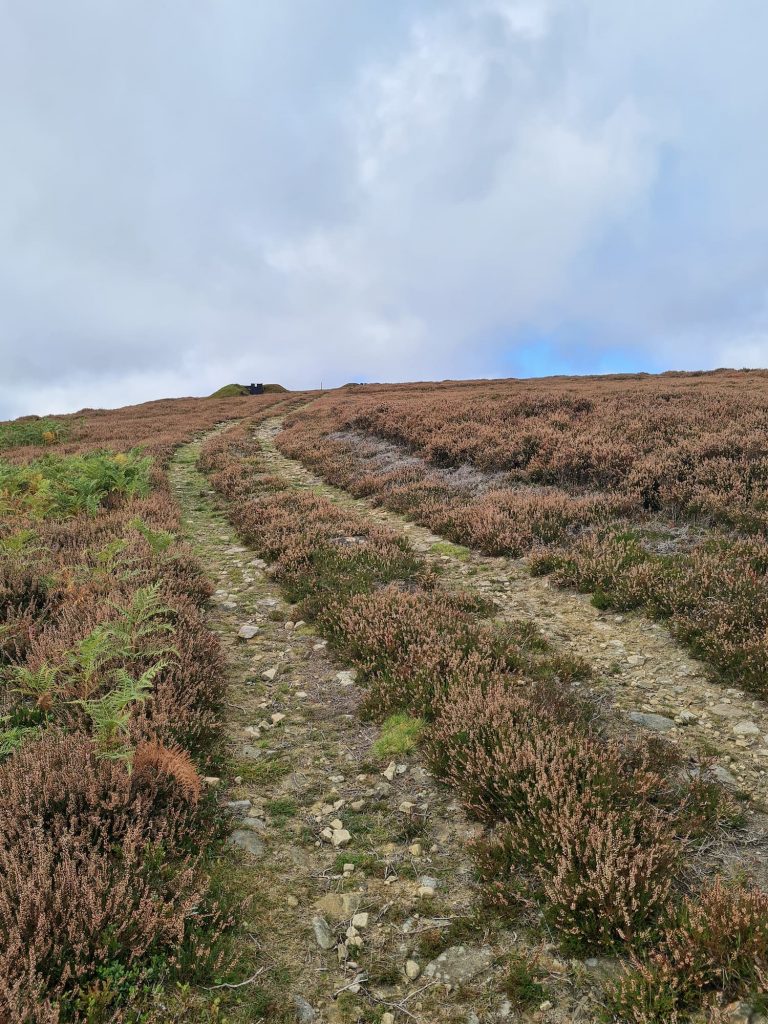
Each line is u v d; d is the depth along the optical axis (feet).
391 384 186.70
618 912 9.84
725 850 11.92
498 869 11.47
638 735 15.88
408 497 45.06
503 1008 9.18
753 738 15.72
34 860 10.19
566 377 164.76
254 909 10.86
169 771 12.90
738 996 8.79
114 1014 8.25
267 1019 8.94
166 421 114.73
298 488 54.03
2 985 7.80
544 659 20.38
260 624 24.90
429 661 18.90
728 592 22.82
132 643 17.99
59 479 44.55
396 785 14.56
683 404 59.67
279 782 14.76
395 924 10.74
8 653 18.28
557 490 40.34
